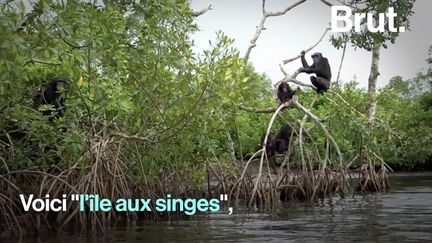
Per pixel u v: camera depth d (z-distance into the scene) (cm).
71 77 1286
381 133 2152
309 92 2645
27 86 1426
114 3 1531
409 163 2777
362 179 2136
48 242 1110
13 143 1419
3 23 903
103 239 1133
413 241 1052
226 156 1820
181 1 1458
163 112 1397
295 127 2116
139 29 1409
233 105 1445
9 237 1177
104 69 1352
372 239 1080
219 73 1331
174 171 1580
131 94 1359
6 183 1361
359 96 2153
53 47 1063
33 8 1060
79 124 1378
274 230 1219
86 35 1204
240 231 1212
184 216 1492
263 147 1784
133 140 1438
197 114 1372
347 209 1599
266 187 1791
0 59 967
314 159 2130
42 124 1283
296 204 1780
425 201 1770
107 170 1349
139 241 1102
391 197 1916
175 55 1405
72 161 1357
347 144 2203
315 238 1102
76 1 1203
